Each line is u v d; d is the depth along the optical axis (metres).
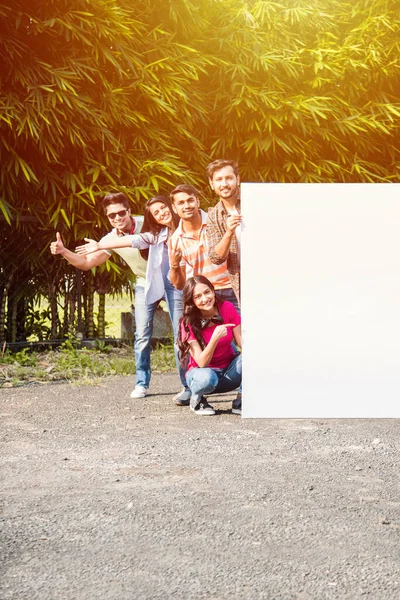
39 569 2.43
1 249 7.97
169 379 6.64
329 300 4.34
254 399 4.41
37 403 5.40
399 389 4.41
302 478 3.47
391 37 8.85
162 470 3.60
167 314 8.52
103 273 8.47
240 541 2.67
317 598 2.23
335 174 9.02
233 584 2.32
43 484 3.36
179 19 8.03
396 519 2.92
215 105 8.27
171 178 8.13
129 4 7.98
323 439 4.27
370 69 8.84
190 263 5.16
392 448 4.07
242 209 4.28
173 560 2.50
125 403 5.43
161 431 4.47
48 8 7.24
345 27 9.16
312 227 4.29
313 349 4.38
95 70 7.43
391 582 2.34
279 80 8.53
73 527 2.81
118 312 9.37
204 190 8.57
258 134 8.45
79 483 3.38
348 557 2.53
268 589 2.29
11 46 6.97
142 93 7.85
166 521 2.87
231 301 5.13
